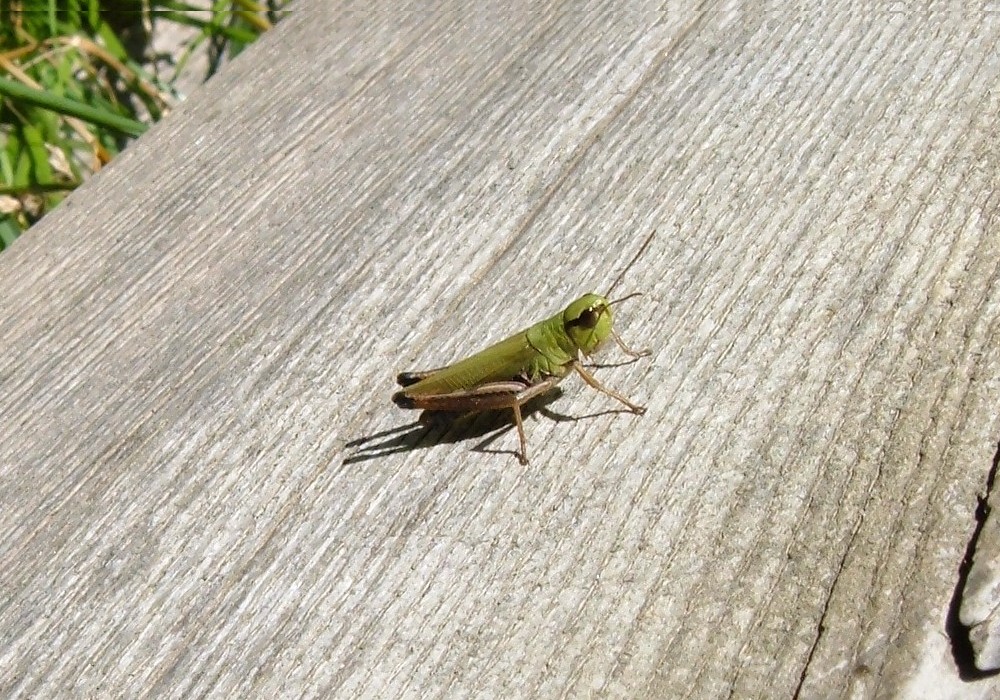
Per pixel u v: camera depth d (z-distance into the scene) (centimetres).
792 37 17
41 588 14
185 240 17
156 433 15
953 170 15
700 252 15
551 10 19
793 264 15
